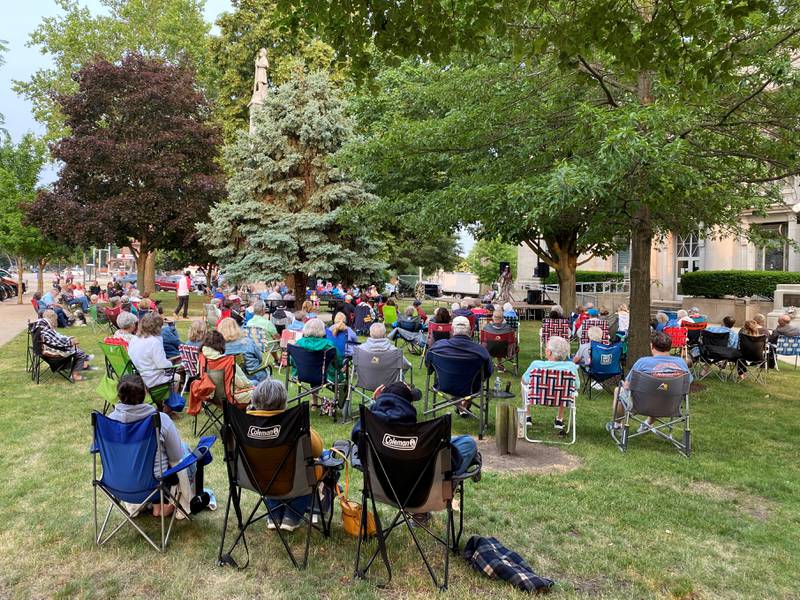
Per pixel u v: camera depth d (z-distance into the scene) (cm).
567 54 577
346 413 728
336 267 1927
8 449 593
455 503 475
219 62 3375
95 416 378
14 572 359
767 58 771
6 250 2762
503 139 981
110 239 2286
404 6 540
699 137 883
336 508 471
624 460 607
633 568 383
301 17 560
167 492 392
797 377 1121
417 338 1284
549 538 423
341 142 1947
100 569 366
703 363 1210
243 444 370
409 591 348
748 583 367
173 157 2397
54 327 945
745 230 1334
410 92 1412
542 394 666
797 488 535
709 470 579
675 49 557
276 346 1004
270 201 1988
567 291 1806
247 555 383
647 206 891
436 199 1084
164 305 2664
